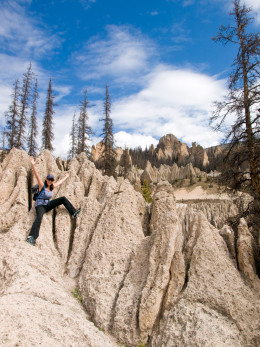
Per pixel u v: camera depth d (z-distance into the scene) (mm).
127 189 9414
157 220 9180
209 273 6902
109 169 34312
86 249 8742
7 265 7207
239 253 7359
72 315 6301
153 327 6469
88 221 9297
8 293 6203
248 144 12633
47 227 8930
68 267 8383
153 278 6793
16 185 10398
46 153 12109
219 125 13578
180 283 6836
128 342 6305
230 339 5816
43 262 7762
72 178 11219
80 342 5434
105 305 6949
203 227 7691
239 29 13641
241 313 6359
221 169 14062
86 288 7477
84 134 36531
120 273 7617
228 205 26125
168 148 153750
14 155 11656
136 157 125188
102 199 11258
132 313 6566
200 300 6543
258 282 6992
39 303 6082
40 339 4977
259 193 12484
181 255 7090
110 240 8289
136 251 7809
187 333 5934
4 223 9148
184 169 79750
